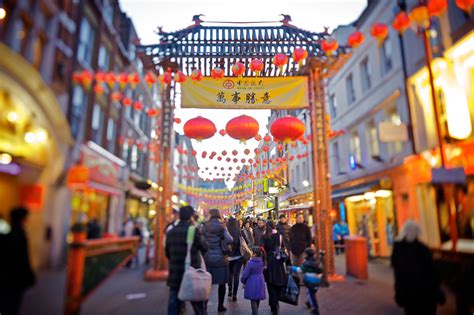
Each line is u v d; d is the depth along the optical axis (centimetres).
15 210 258
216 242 481
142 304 379
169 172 741
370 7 507
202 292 357
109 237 347
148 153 673
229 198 2870
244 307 501
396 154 422
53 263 275
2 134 258
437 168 362
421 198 367
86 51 354
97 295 319
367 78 559
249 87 712
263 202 2345
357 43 429
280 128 625
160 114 732
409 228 314
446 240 343
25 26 271
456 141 382
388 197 428
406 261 304
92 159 335
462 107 393
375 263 437
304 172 1584
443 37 414
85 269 296
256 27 709
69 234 288
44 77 281
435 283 295
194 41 703
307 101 718
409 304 299
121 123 448
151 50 688
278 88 715
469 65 405
